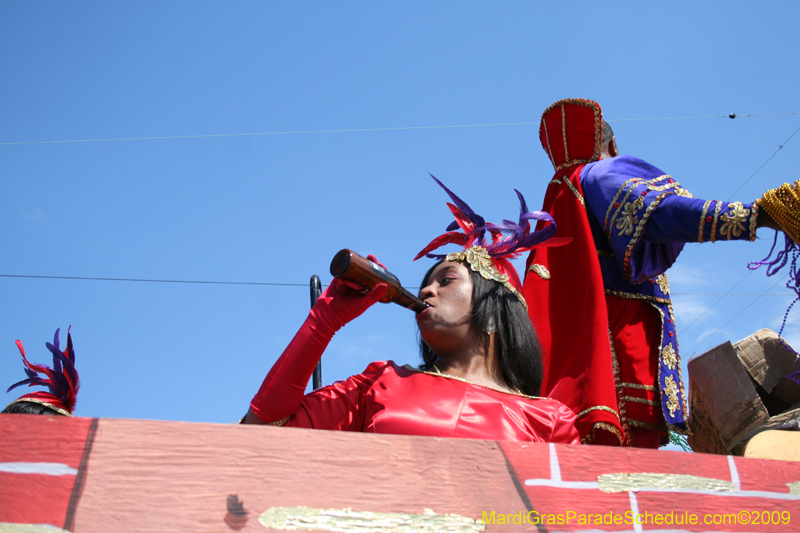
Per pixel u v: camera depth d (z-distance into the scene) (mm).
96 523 1688
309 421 2633
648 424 3699
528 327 3041
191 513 1750
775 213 3234
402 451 1959
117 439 1781
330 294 2660
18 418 1754
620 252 3727
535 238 3160
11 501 1676
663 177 3846
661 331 3863
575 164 4156
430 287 3029
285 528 1789
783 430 3539
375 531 1846
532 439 2582
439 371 2928
